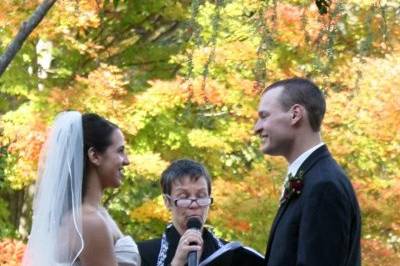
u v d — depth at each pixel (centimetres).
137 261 807
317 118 743
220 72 2050
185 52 2141
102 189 790
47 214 763
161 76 2281
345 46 1972
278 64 2002
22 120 2020
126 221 2255
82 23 2014
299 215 720
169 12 2214
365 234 1953
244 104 2005
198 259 793
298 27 1872
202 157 2134
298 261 698
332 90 2005
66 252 754
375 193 2044
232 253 777
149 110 2039
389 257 1869
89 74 2019
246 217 1908
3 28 2034
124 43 2294
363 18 1891
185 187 870
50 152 776
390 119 1880
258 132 756
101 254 757
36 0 1997
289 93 743
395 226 1927
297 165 739
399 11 1922
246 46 1950
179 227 890
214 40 1216
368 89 1878
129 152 2108
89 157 780
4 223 2203
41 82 2170
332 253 695
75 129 777
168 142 2103
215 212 1916
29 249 774
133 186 2203
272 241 744
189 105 2039
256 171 1938
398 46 1914
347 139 1927
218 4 1216
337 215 703
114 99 2084
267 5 1227
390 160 2025
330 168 727
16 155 2027
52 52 2169
